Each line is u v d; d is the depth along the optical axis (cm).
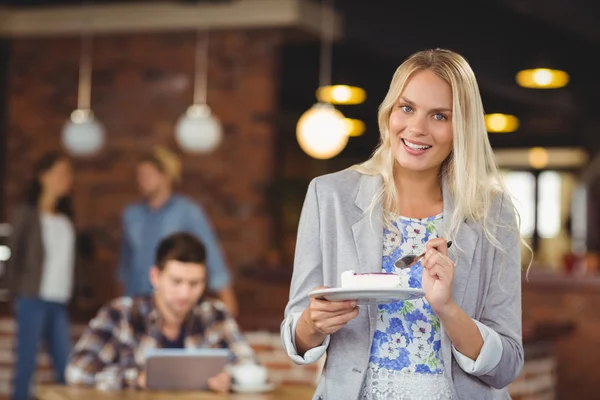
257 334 617
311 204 234
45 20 973
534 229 1850
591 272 874
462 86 222
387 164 233
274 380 611
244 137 930
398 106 226
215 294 678
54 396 389
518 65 1125
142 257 666
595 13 908
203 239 661
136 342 430
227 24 931
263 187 923
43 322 674
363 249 227
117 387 411
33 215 671
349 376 222
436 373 223
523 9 892
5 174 987
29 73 985
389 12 989
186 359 402
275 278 852
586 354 789
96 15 959
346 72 1180
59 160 681
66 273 683
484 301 229
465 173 223
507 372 223
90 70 970
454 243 226
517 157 1850
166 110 948
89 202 962
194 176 938
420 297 213
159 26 948
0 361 713
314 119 865
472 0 1008
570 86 1214
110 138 962
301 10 910
